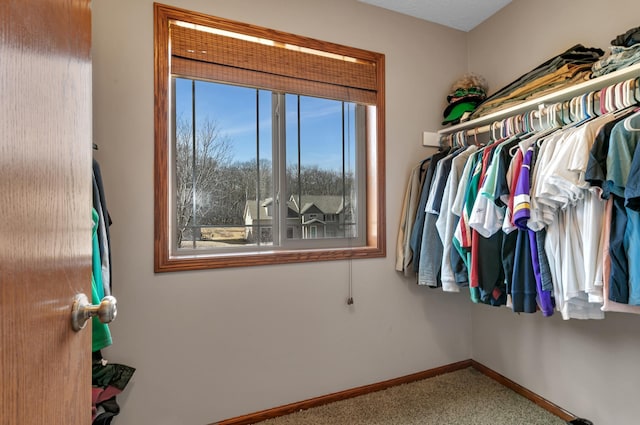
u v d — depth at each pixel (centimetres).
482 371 226
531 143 141
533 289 137
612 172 105
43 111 47
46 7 48
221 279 170
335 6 197
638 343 146
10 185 38
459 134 208
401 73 216
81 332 63
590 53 155
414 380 216
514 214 134
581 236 123
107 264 128
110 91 151
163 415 158
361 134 217
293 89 189
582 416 167
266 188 193
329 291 194
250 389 175
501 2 207
